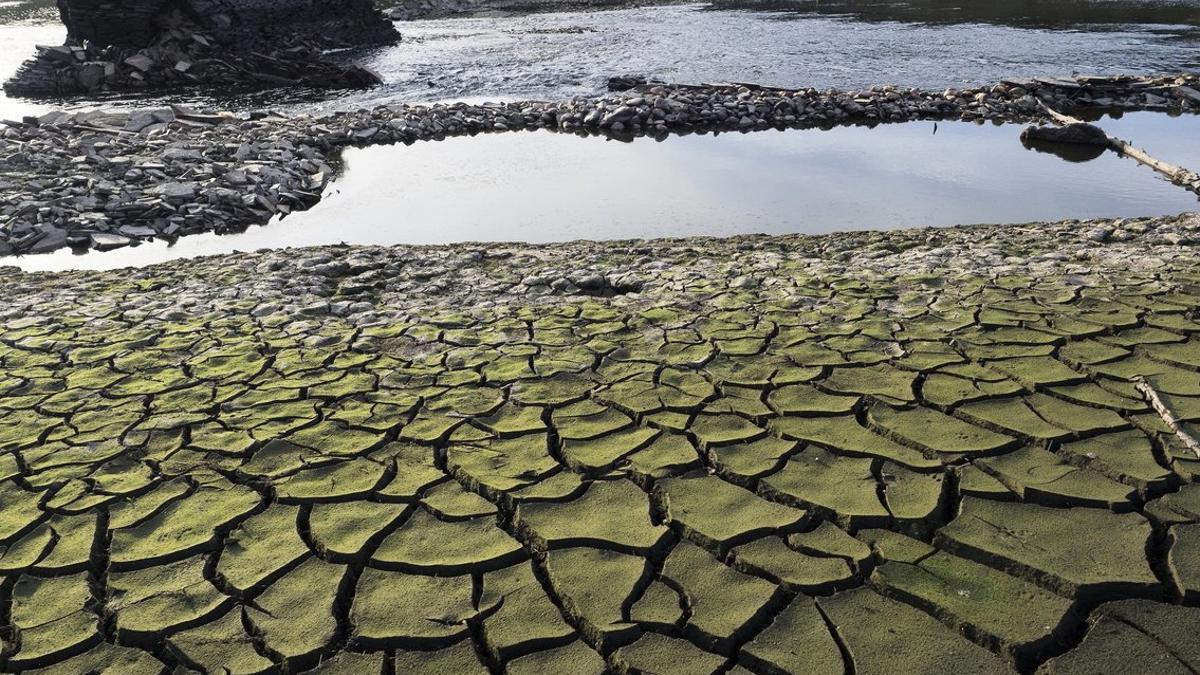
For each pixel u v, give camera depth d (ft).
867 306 19.77
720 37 97.81
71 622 10.62
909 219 33.83
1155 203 35.29
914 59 77.61
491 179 42.83
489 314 20.61
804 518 11.98
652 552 11.52
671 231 33.12
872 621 10.12
